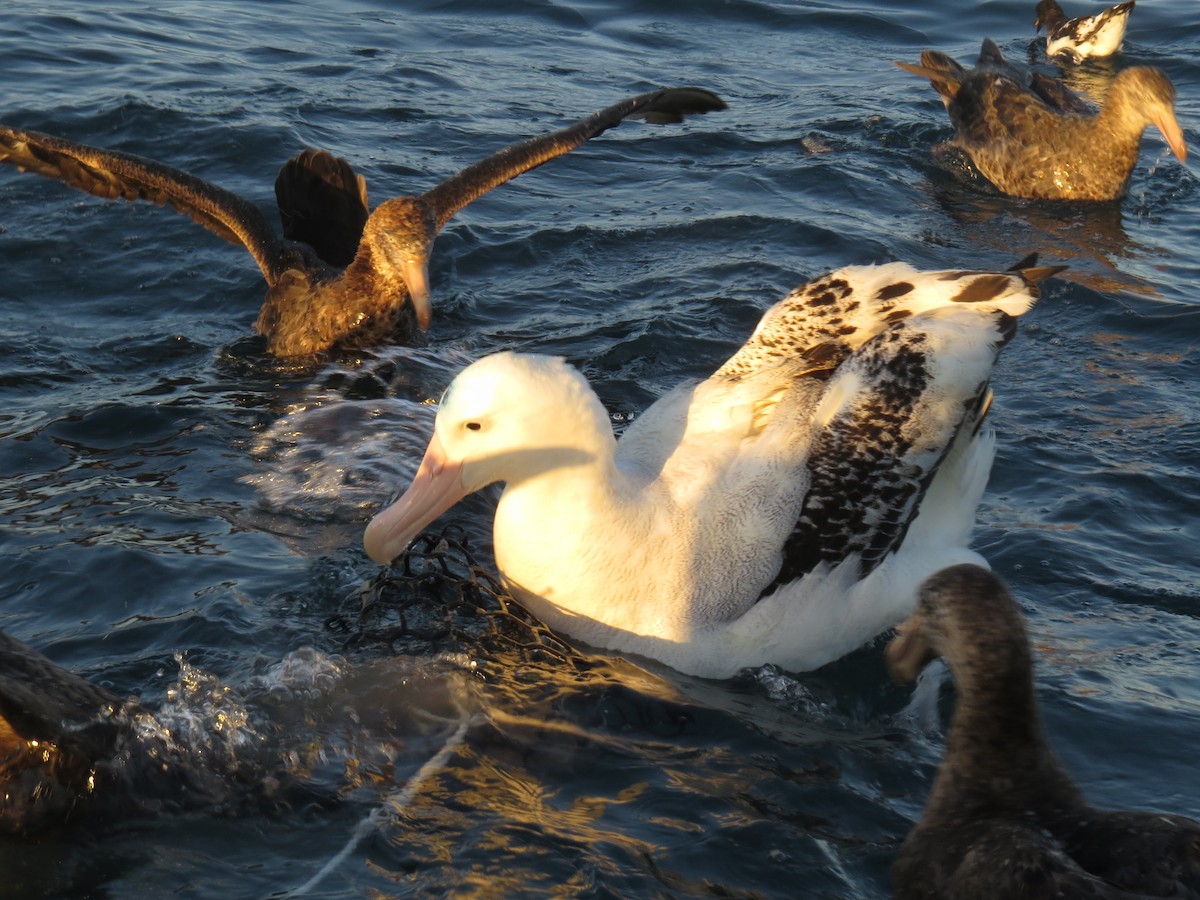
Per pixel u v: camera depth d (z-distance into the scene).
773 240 4.14
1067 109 5.22
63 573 2.76
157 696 2.49
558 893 2.23
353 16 5.90
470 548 2.91
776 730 2.54
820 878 2.27
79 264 3.90
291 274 3.66
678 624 2.63
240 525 2.93
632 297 3.85
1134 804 2.42
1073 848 2.16
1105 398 3.49
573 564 2.63
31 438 3.19
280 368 3.55
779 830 2.34
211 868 2.25
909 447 2.72
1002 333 2.80
